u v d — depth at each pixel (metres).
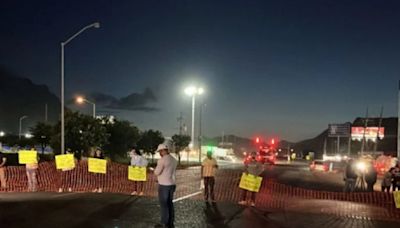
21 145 80.69
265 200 18.55
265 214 14.50
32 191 19.17
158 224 12.02
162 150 11.70
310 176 44.84
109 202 15.89
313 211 15.70
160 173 11.63
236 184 27.62
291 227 12.38
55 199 16.47
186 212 14.56
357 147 102.06
